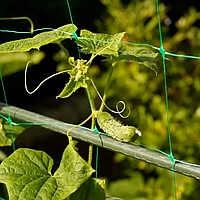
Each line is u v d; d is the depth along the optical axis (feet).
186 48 5.50
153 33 5.34
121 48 3.14
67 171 2.93
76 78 2.96
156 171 5.18
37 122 3.12
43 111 10.09
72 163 2.93
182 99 5.14
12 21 10.05
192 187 4.84
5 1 9.99
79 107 10.01
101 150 7.84
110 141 2.95
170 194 4.97
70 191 2.89
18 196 2.88
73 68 2.98
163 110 5.13
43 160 3.01
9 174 2.94
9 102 10.16
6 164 2.97
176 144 5.05
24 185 2.91
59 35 3.01
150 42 5.32
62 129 3.04
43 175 2.96
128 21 5.39
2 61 4.53
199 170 2.81
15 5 10.13
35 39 2.99
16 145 8.38
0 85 7.79
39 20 10.49
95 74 5.76
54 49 9.92
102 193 3.07
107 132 2.95
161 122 5.11
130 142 2.98
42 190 2.90
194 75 5.15
